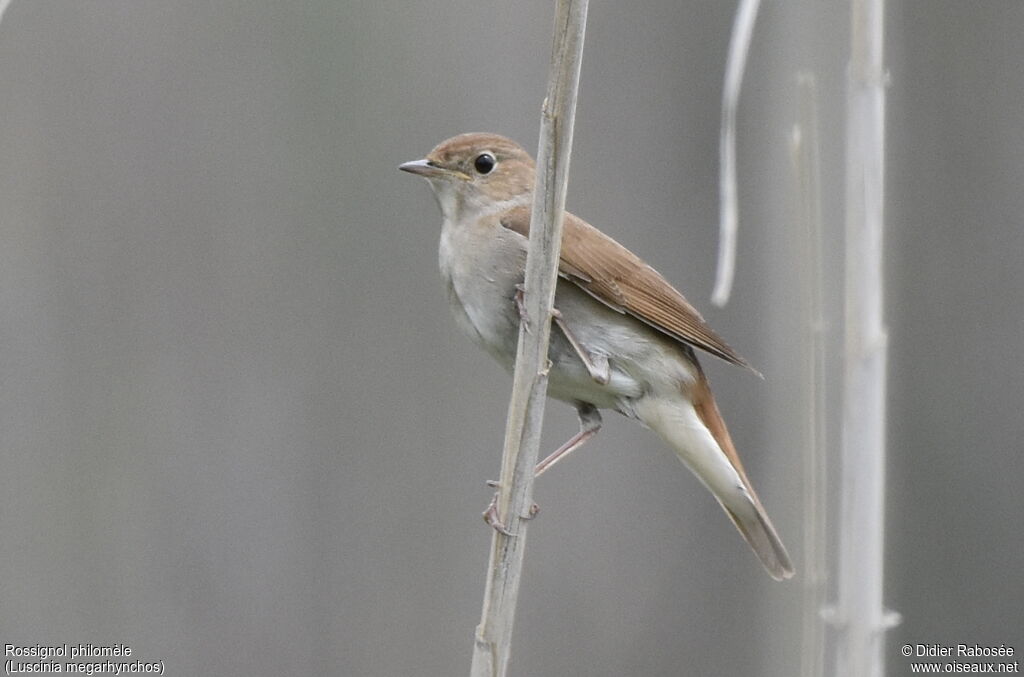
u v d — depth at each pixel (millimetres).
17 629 11758
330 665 12070
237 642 12055
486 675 7078
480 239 8820
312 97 12812
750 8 7562
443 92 12656
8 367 12289
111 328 12539
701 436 8836
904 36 11961
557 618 11969
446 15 12703
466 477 12250
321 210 12742
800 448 10359
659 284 8727
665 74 12297
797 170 7656
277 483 12359
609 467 12094
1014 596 11523
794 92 11445
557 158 6824
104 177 12719
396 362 12492
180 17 12906
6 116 12586
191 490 12297
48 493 12133
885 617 7453
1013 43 11867
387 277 12609
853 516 7492
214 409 12469
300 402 12477
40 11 12703
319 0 12797
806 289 7676
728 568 11984
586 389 8867
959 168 11852
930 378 11758
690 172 12164
